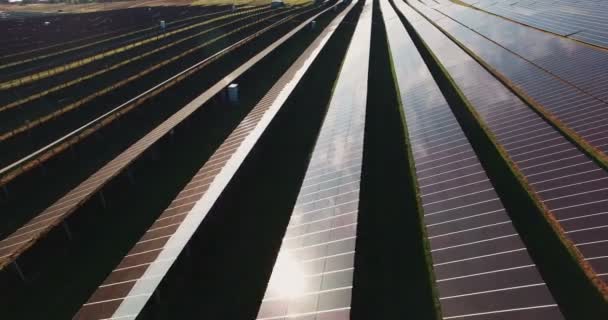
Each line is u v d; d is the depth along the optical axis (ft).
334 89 147.74
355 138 97.04
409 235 73.67
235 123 138.21
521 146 78.43
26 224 82.74
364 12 361.51
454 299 49.06
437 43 193.16
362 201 81.82
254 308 64.80
